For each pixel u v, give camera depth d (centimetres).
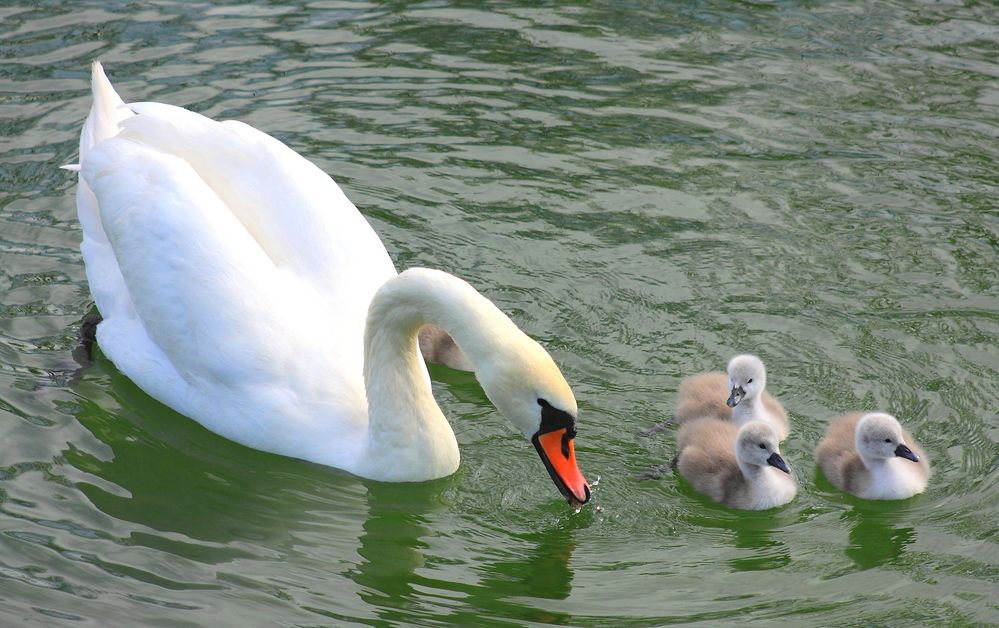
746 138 1638
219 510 1071
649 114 1689
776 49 1848
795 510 1104
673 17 1942
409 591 977
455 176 1558
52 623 912
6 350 1247
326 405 1133
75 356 1251
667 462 1154
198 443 1159
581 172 1569
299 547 1028
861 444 1100
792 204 1504
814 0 1988
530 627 935
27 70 1698
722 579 1002
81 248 1272
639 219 1477
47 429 1147
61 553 990
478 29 1895
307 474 1133
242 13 1897
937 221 1472
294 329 1138
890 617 951
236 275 1134
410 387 1103
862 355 1259
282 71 1753
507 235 1448
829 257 1407
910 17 1938
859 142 1627
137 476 1101
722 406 1193
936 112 1689
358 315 1166
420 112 1684
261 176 1196
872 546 1046
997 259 1402
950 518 1070
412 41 1855
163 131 1224
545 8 1961
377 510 1088
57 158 1534
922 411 1185
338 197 1234
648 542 1054
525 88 1745
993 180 1549
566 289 1356
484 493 1112
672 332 1294
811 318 1309
